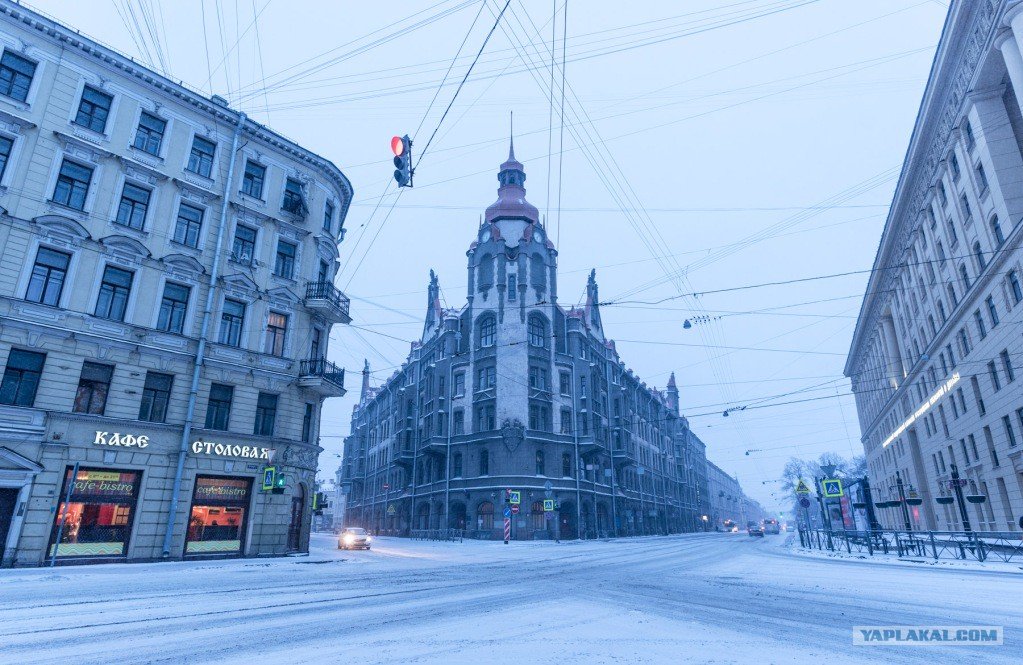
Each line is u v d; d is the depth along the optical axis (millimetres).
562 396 47125
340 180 28125
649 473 67000
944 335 32500
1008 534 16453
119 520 18344
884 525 58469
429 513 49188
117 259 19547
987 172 24125
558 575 14164
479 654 5562
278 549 22203
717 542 42469
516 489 41719
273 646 5938
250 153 24266
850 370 70188
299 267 25125
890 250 41594
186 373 20578
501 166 54000
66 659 5387
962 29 23906
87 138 19578
